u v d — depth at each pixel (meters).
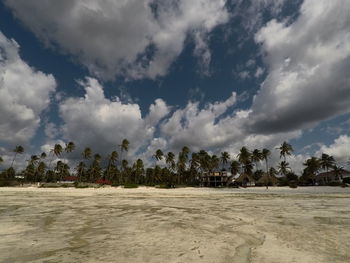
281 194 30.09
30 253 4.79
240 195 27.89
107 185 55.28
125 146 80.06
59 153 79.62
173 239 5.99
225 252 4.84
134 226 7.84
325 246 5.32
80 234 6.62
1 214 10.98
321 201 18.52
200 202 17.80
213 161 88.31
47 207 14.05
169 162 86.25
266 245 5.42
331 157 80.44
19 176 87.81
